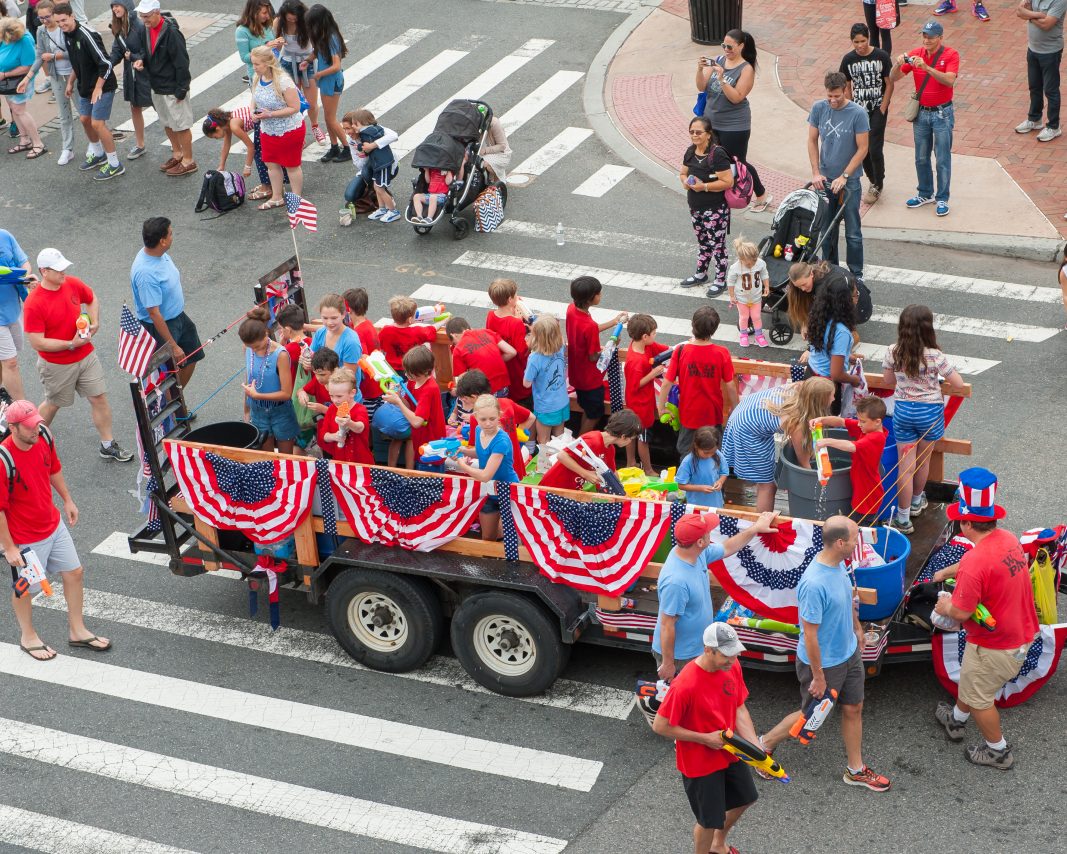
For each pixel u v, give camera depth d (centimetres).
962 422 1549
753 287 1695
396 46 2738
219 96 2614
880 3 2270
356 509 1203
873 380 1275
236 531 1295
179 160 2367
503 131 2138
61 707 1231
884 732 1123
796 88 2391
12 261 1673
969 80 2361
